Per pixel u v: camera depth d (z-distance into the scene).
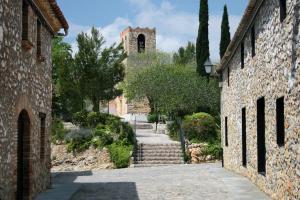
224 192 12.98
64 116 34.28
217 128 28.53
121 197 12.66
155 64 45.00
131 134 27.47
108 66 34.22
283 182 10.12
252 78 14.05
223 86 21.66
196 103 35.25
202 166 22.58
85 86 32.88
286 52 9.70
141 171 20.83
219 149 26.31
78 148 26.31
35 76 11.84
